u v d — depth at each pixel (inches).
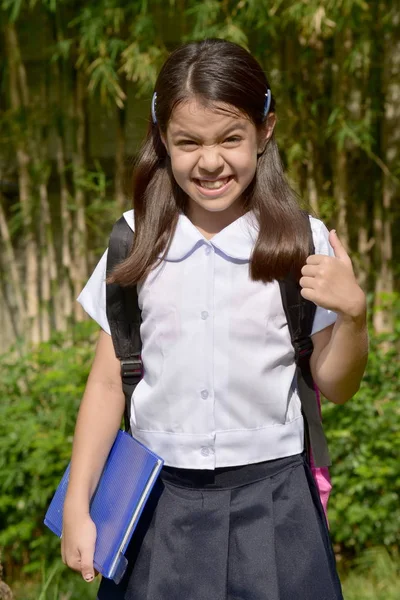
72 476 89.6
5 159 238.2
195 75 83.3
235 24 201.8
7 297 243.8
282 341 88.1
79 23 222.1
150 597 85.1
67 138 232.2
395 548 192.5
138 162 94.7
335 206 221.5
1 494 199.0
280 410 87.7
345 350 84.6
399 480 186.5
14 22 226.1
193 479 87.3
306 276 83.2
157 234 91.0
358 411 193.0
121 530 86.4
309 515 86.2
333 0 186.5
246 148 85.3
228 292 87.6
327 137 217.9
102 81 209.9
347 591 175.9
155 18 215.6
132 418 92.0
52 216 237.0
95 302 95.7
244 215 91.2
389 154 222.1
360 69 216.1
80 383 206.5
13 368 213.2
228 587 84.8
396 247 226.7
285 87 214.7
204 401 86.8
